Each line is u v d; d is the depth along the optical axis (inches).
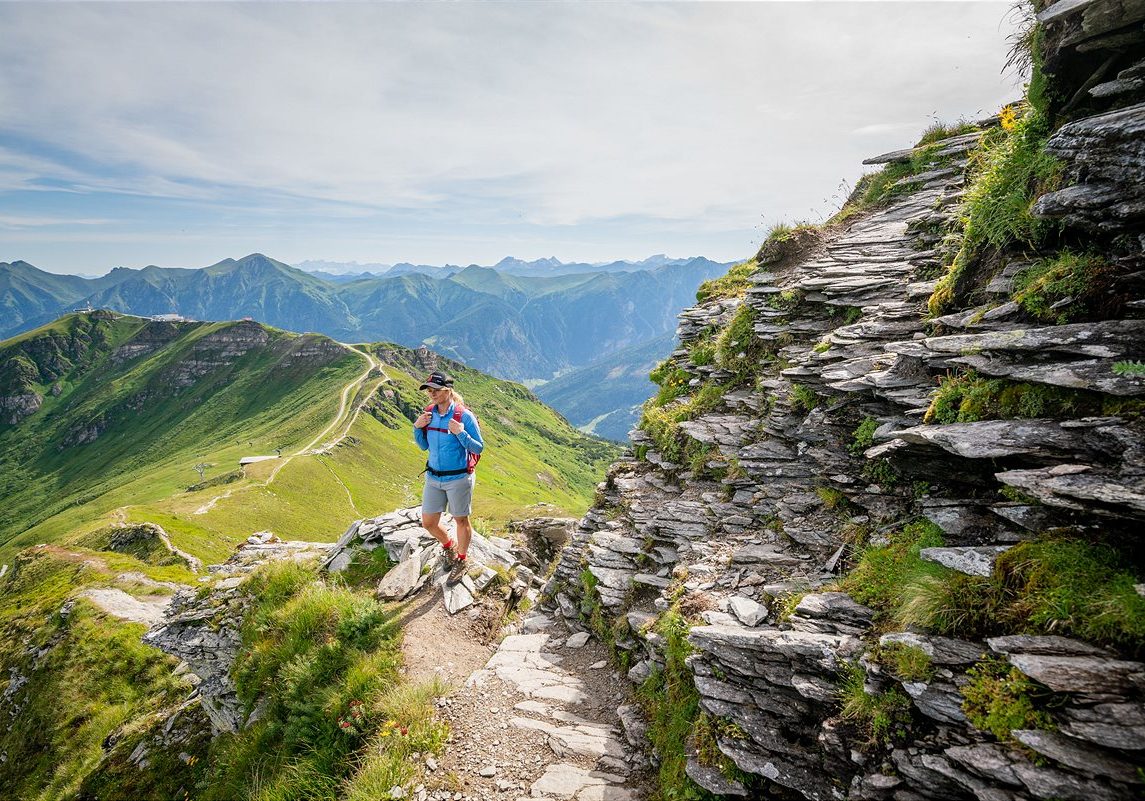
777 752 234.5
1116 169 235.5
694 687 297.0
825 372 413.7
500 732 327.9
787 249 708.7
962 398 275.0
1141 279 232.1
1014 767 171.2
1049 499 204.7
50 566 2970.0
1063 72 286.7
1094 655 174.9
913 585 235.0
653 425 606.2
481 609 479.5
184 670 830.5
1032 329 253.4
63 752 1071.6
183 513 5418.3
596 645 429.4
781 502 396.2
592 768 296.0
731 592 331.3
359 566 532.7
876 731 207.8
